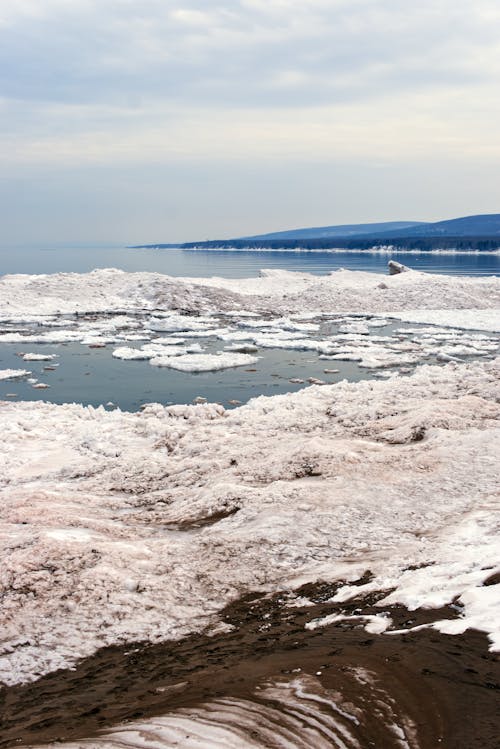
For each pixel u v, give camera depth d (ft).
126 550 29.09
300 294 175.01
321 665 18.62
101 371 90.12
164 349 105.91
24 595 25.03
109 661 21.27
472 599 22.33
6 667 21.08
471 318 146.00
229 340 117.80
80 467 45.62
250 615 24.21
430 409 53.93
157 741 15.14
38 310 148.15
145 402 72.18
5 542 29.37
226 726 15.64
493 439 45.32
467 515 33.40
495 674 16.85
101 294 166.91
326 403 62.08
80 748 15.12
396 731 14.90
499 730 14.30
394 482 38.19
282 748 14.62
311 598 25.44
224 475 41.22
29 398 73.77
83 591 25.21
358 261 490.90
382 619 22.12
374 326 137.28
